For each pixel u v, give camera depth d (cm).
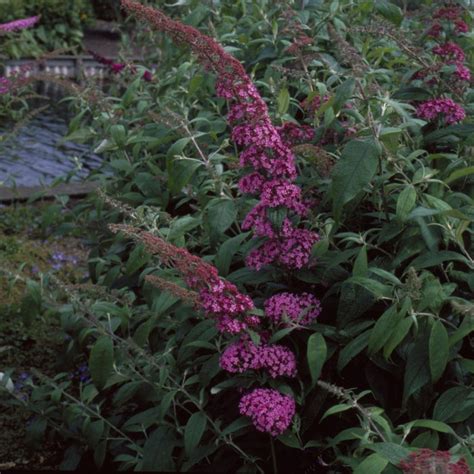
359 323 112
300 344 118
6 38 573
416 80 145
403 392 109
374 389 113
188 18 182
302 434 117
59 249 255
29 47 614
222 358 112
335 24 170
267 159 111
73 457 146
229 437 120
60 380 172
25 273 236
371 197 119
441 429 93
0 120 437
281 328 116
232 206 122
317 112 125
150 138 157
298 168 128
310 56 150
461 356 111
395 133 108
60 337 176
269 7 193
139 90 199
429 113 121
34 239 261
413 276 98
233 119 112
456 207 113
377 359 111
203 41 110
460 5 141
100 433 135
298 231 115
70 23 672
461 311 94
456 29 137
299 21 162
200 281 108
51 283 149
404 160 113
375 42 170
